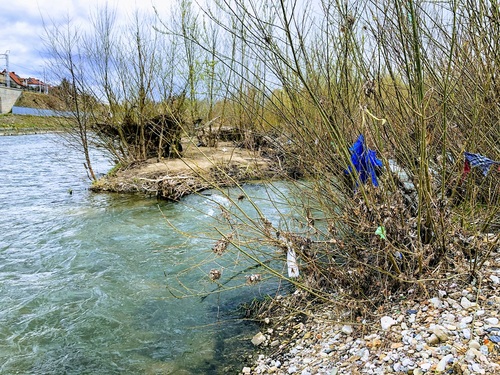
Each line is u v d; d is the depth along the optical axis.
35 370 4.16
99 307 5.39
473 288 3.85
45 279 6.30
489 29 4.28
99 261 6.95
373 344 3.58
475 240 4.08
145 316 5.13
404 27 3.86
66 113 14.57
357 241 4.69
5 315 5.23
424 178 4.05
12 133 36.62
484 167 4.21
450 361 2.96
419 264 3.99
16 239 8.12
